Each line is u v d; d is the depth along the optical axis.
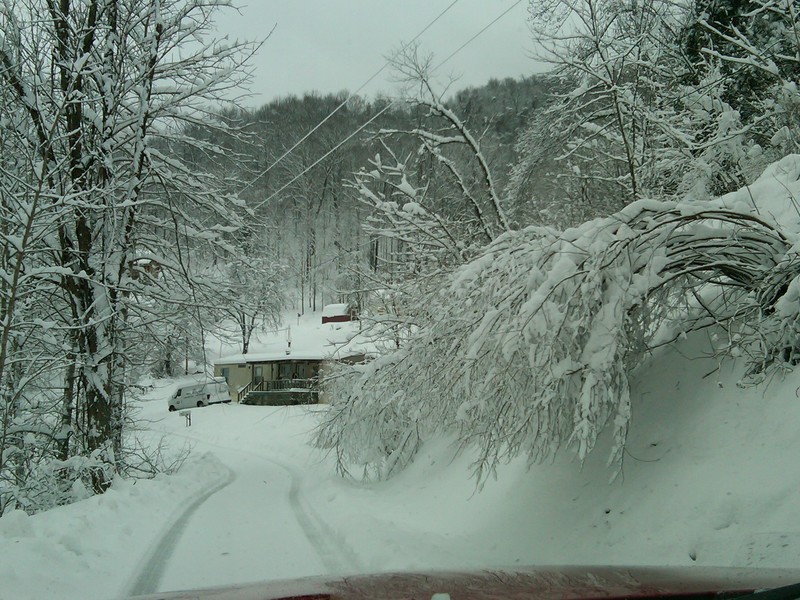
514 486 8.35
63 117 12.38
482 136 14.91
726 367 6.77
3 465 11.30
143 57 13.28
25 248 10.02
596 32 12.92
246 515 10.55
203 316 14.82
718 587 3.02
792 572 3.45
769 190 8.01
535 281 6.57
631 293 6.25
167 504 11.54
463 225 14.33
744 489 5.46
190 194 14.16
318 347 47.97
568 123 16.95
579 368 6.19
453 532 8.47
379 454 13.87
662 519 5.84
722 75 12.61
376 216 14.66
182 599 3.05
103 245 13.74
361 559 7.09
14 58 11.54
